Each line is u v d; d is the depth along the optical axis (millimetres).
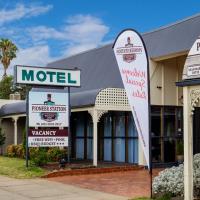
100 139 25016
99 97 20922
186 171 11062
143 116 12156
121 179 17438
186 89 11211
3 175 18656
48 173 18391
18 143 31312
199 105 21969
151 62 21891
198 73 10852
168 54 20750
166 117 22312
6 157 27078
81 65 28656
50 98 20391
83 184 16125
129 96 12406
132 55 12312
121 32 12523
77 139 27016
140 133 12227
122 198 12945
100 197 13227
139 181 16766
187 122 11164
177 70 22703
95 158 20750
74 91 26781
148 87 12031
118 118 23688
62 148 22516
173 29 21344
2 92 52719
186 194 11016
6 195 13703
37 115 20094
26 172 18984
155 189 12055
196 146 21859
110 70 24766
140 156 21250
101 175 18922
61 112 20609
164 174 12117
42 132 20188
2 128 31266
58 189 14945
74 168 19578
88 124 25922
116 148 23781
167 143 22266
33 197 13344
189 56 11109
